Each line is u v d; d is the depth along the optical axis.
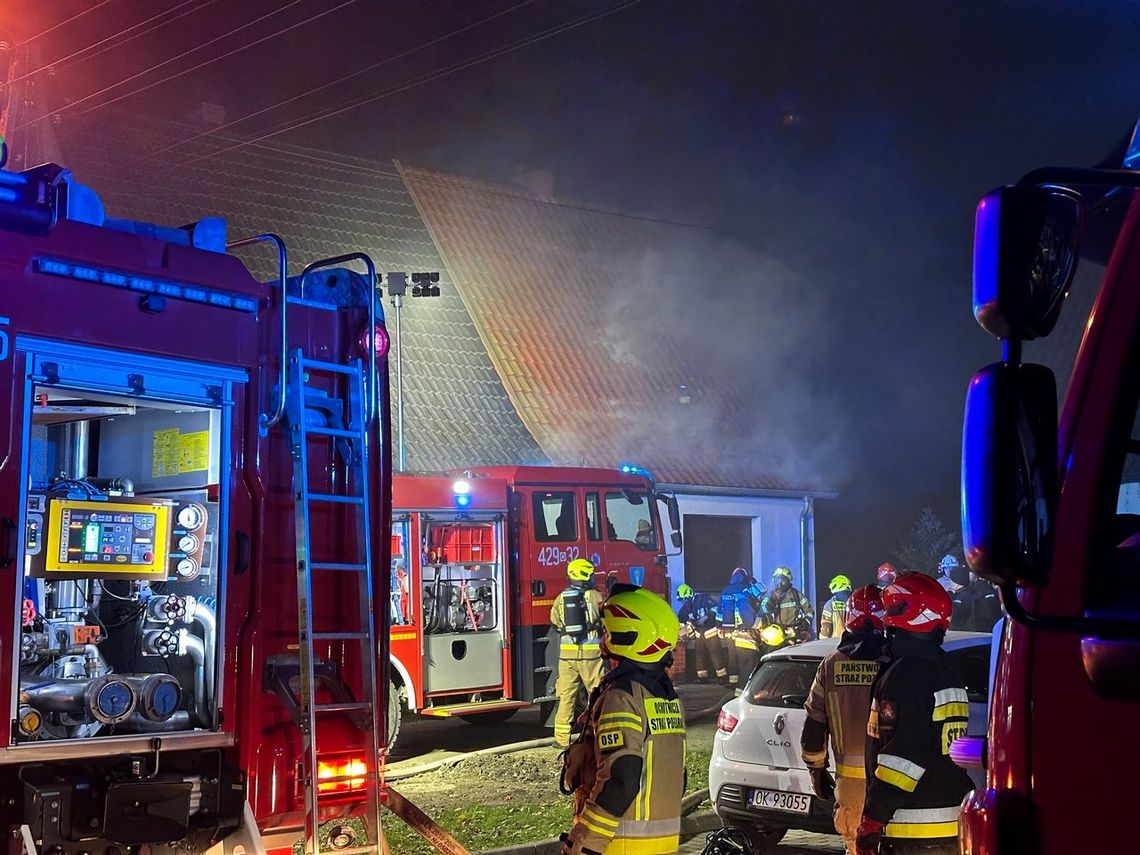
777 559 23.23
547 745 13.48
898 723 4.75
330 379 5.57
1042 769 2.04
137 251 4.87
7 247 4.45
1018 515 1.85
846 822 5.69
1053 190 1.99
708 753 12.12
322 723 5.25
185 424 5.29
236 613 5.10
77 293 4.67
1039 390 1.91
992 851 2.07
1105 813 1.95
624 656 4.15
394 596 13.76
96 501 4.87
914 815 4.80
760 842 8.41
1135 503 2.14
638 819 4.04
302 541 5.23
